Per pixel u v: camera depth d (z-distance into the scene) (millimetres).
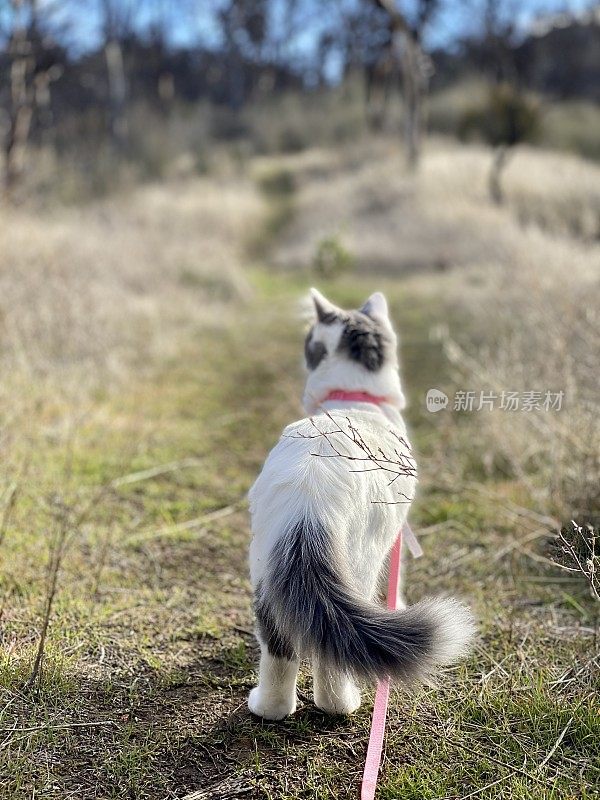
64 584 3695
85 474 5039
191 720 2844
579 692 2969
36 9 12453
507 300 7945
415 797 2465
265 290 13766
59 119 23859
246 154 31391
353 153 29203
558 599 3705
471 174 19203
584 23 36281
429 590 3859
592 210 14250
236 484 5266
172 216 17297
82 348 7148
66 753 2621
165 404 6816
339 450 2656
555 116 26953
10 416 5332
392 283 13688
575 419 4492
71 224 11781
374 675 2178
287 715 2846
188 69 45812
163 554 4172
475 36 32750
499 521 4504
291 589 2303
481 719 2850
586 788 2482
